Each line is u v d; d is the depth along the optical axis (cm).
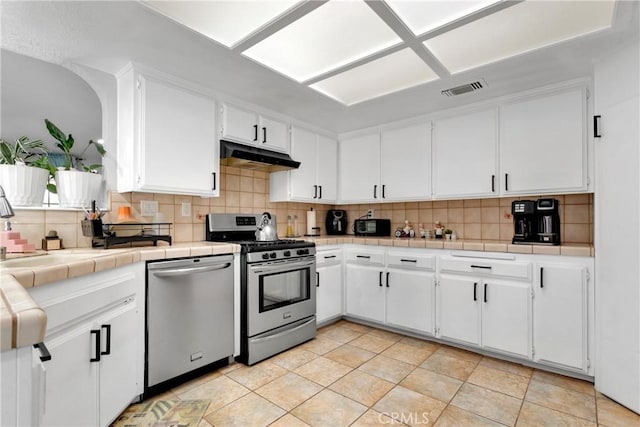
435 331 272
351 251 328
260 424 166
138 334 180
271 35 175
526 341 228
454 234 313
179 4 153
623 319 182
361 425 165
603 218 194
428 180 302
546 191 239
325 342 279
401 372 223
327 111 299
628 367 178
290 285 268
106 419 149
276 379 213
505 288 237
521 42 188
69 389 124
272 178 336
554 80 232
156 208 247
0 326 55
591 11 160
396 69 224
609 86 191
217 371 224
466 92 254
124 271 168
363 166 351
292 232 360
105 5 150
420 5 156
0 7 150
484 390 200
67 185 198
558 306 217
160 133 217
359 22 173
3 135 189
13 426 58
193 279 208
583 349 208
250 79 231
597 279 199
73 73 211
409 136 316
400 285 293
